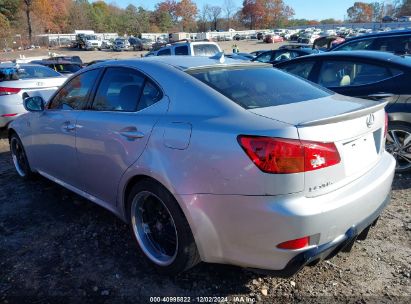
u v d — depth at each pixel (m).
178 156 2.71
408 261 3.19
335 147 2.47
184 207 2.67
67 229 3.83
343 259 3.24
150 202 3.13
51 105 4.31
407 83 4.91
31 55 53.19
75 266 3.22
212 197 2.54
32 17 81.38
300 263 2.41
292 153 2.31
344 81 5.50
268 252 2.44
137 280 3.03
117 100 3.41
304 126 2.36
